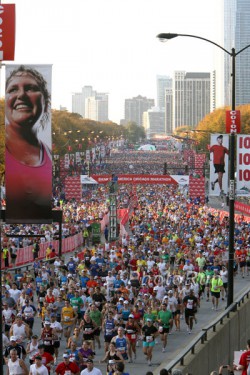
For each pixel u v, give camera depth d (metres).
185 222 93.50
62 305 40.47
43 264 55.50
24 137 31.33
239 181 42.69
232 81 42.56
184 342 41.81
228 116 42.19
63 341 40.94
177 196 154.75
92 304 38.62
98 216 104.81
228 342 35.50
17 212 31.58
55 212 63.19
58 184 168.38
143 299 42.72
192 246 68.94
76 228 89.62
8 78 31.25
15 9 22.48
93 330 37.03
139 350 39.69
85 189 175.00
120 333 33.81
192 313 44.09
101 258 56.31
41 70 31.08
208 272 55.50
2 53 22.59
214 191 42.88
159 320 39.12
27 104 31.17
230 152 42.50
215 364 32.47
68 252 80.81
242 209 124.19
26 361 35.31
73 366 28.58
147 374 23.98
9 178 31.45
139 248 65.38
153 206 126.56
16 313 41.88
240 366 25.03
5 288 43.47
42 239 76.88
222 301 55.03
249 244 73.69
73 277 49.38
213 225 92.06
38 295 49.16
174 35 41.69
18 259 66.94
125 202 135.12
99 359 37.22
